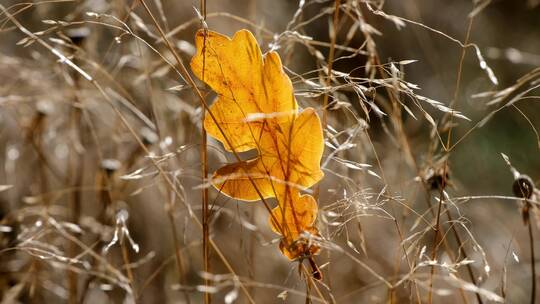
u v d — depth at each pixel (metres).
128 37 0.94
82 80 0.88
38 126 0.90
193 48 0.88
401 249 0.72
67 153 0.97
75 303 0.84
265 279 0.99
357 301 0.97
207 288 0.70
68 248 0.87
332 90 0.69
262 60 0.64
